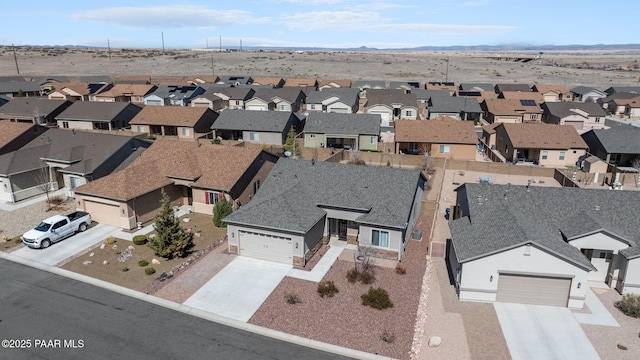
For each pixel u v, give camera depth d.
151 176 35.88
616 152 51.81
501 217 26.17
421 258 28.89
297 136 62.97
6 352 19.31
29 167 39.62
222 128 61.22
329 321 21.81
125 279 25.81
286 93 88.62
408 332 20.97
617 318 22.25
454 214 34.78
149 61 194.12
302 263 27.36
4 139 44.12
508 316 22.39
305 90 98.62
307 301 23.58
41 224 30.77
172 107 65.12
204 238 31.66
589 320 22.05
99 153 40.53
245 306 23.12
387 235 28.23
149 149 41.19
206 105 84.62
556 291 23.09
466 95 97.69
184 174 36.28
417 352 19.50
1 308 22.75
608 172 49.41
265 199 30.28
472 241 24.81
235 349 19.73
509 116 76.44
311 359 19.11
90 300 23.66
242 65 178.25
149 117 63.69
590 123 73.25
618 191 28.34
